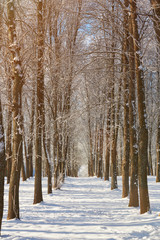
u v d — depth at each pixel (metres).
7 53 11.36
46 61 14.14
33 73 13.29
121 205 12.51
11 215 9.10
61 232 6.69
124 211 10.63
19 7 11.54
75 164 57.41
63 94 21.52
